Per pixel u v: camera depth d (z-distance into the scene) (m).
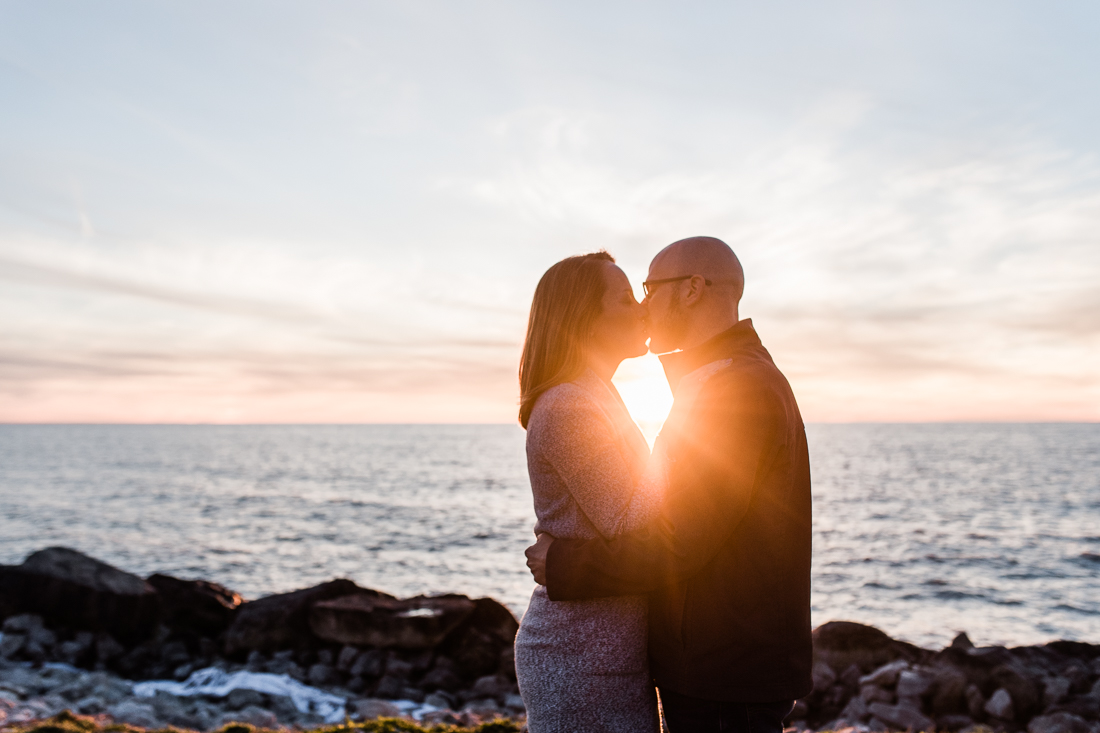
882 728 9.19
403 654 12.70
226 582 25.36
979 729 8.96
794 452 2.41
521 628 2.49
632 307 2.58
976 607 21.98
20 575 14.28
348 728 7.04
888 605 22.11
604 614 2.37
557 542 2.32
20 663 12.70
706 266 2.64
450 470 90.81
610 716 2.32
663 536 2.23
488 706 10.90
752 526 2.32
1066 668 11.04
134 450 148.62
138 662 13.24
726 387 2.33
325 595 14.02
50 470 87.00
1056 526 39.25
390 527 39.31
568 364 2.47
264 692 11.12
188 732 7.79
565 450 2.32
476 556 30.62
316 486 66.31
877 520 40.91
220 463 103.69
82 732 7.15
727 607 2.30
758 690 2.28
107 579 14.56
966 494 55.81
